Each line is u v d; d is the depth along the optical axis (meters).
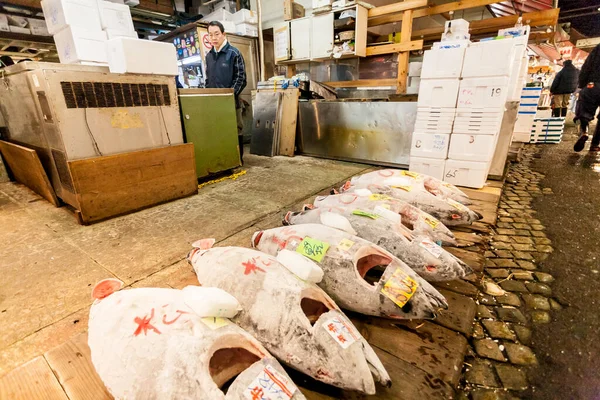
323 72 6.17
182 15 7.50
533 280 1.74
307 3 6.00
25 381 1.09
